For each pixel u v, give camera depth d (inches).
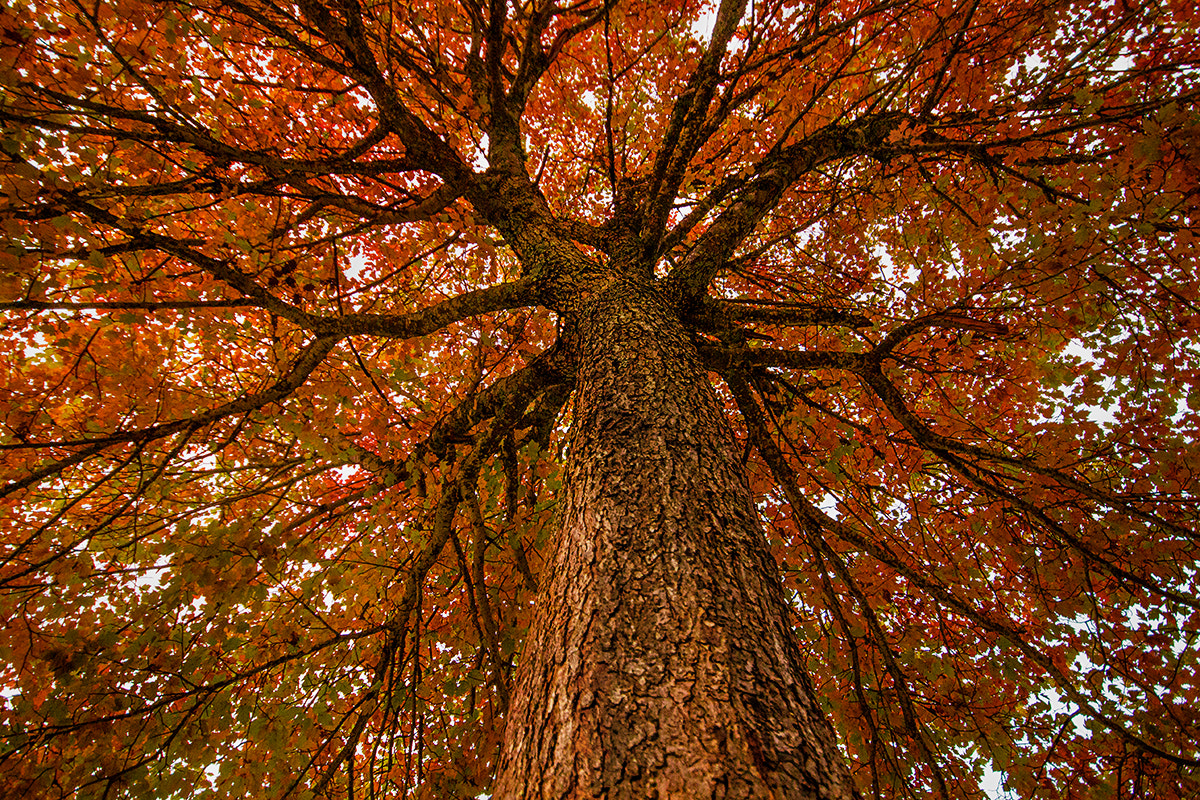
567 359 114.1
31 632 82.5
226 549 85.0
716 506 57.6
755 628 44.8
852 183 188.4
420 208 116.2
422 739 107.0
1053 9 125.6
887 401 121.9
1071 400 125.7
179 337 122.7
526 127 227.5
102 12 74.5
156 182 102.9
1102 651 123.3
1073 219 93.7
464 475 123.2
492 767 102.0
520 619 125.3
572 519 60.2
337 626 123.6
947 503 153.4
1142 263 119.0
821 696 127.8
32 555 83.7
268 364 134.2
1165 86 116.3
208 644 92.7
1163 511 118.0
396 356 151.7
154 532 105.8
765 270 220.7
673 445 65.0
